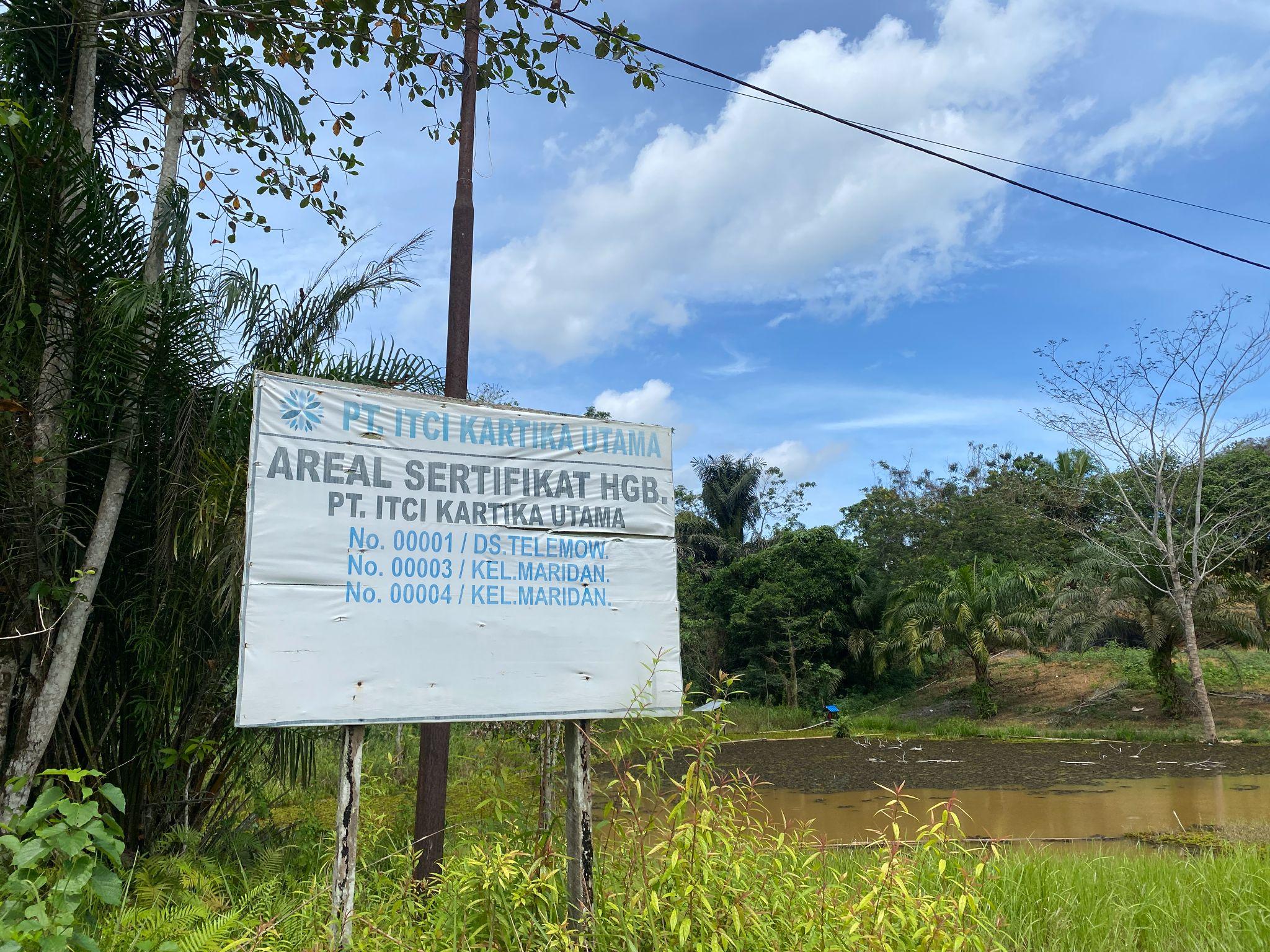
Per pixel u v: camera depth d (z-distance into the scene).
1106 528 29.27
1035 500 36.81
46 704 5.80
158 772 6.27
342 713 4.19
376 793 7.84
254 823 7.11
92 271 6.30
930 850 4.71
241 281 6.61
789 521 42.34
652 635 5.04
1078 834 10.52
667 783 8.74
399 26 8.25
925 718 28.59
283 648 4.14
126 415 6.42
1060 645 27.20
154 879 5.16
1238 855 7.20
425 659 4.43
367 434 4.55
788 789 15.16
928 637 27.84
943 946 3.94
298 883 5.23
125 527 6.68
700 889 3.85
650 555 5.16
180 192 6.93
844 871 5.84
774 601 32.44
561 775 6.72
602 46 8.72
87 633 6.38
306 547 4.29
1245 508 24.17
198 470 6.25
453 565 4.61
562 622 4.81
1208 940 5.33
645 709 4.87
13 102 5.51
